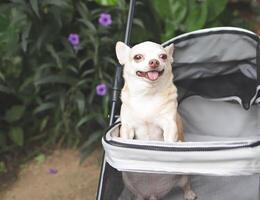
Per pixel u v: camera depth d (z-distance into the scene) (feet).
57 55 5.56
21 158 5.93
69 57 5.74
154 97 4.30
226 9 7.00
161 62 4.13
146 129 4.38
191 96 5.07
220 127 5.14
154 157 3.89
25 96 5.85
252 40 4.58
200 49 4.74
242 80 4.86
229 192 4.47
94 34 5.71
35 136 6.09
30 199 5.39
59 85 5.92
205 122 5.15
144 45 4.20
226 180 4.51
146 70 4.11
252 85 4.73
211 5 6.19
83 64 5.84
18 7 5.40
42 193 5.47
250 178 4.49
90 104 5.88
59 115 5.95
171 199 4.47
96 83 5.82
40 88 5.91
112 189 4.31
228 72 4.91
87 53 5.84
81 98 5.77
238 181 4.50
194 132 5.19
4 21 5.49
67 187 5.54
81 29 5.81
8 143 5.99
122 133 4.33
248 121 5.04
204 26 6.22
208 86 4.98
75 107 5.88
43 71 5.72
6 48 5.47
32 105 6.05
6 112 5.84
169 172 3.92
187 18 6.13
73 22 5.90
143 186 4.31
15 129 5.89
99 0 5.84
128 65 4.28
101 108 5.93
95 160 5.89
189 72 4.89
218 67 4.86
